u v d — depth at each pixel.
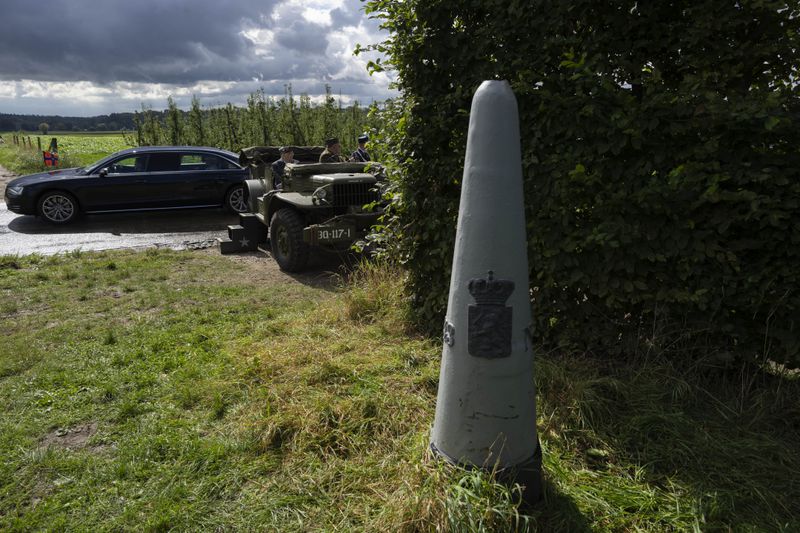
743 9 2.90
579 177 3.26
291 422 2.99
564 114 3.34
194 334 4.54
